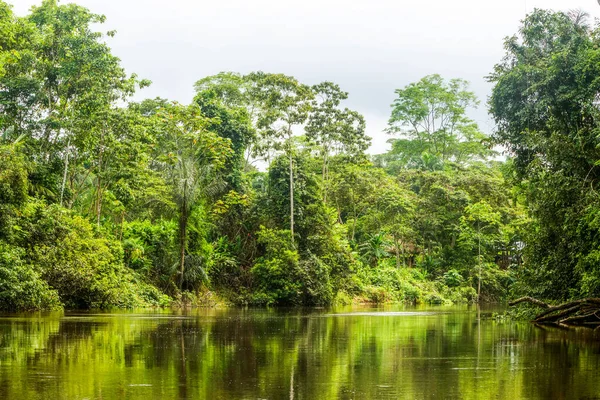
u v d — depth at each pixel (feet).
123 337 43.93
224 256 130.93
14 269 77.97
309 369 28.91
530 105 84.79
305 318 76.07
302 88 140.87
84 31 112.37
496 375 27.43
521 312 72.59
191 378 25.76
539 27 88.53
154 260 118.21
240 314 86.02
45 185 104.58
